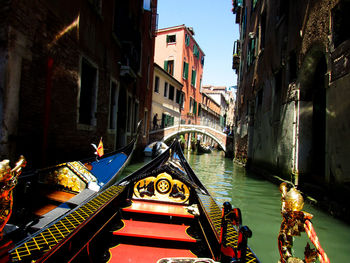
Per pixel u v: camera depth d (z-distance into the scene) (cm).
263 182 792
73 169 386
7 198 108
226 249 155
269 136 847
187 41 2591
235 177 899
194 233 249
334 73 424
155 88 2002
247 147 1238
